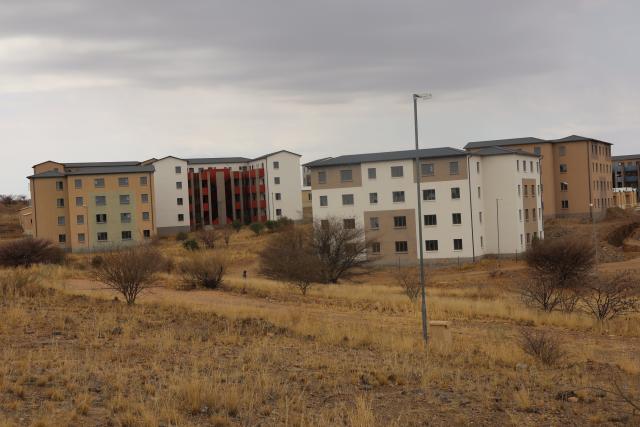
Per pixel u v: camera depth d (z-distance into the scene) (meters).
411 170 67.19
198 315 21.70
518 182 68.88
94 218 85.44
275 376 13.08
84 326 17.84
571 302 29.14
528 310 27.66
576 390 12.82
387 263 68.06
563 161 91.12
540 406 11.59
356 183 69.31
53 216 86.94
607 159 100.81
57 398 10.52
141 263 25.84
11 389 10.84
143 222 86.94
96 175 85.69
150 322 19.66
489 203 68.94
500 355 16.86
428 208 66.75
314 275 39.34
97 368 12.77
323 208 70.62
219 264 36.00
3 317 18.23
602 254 64.88
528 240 71.00
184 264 36.59
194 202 105.69
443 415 10.99
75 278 36.03
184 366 13.36
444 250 66.19
